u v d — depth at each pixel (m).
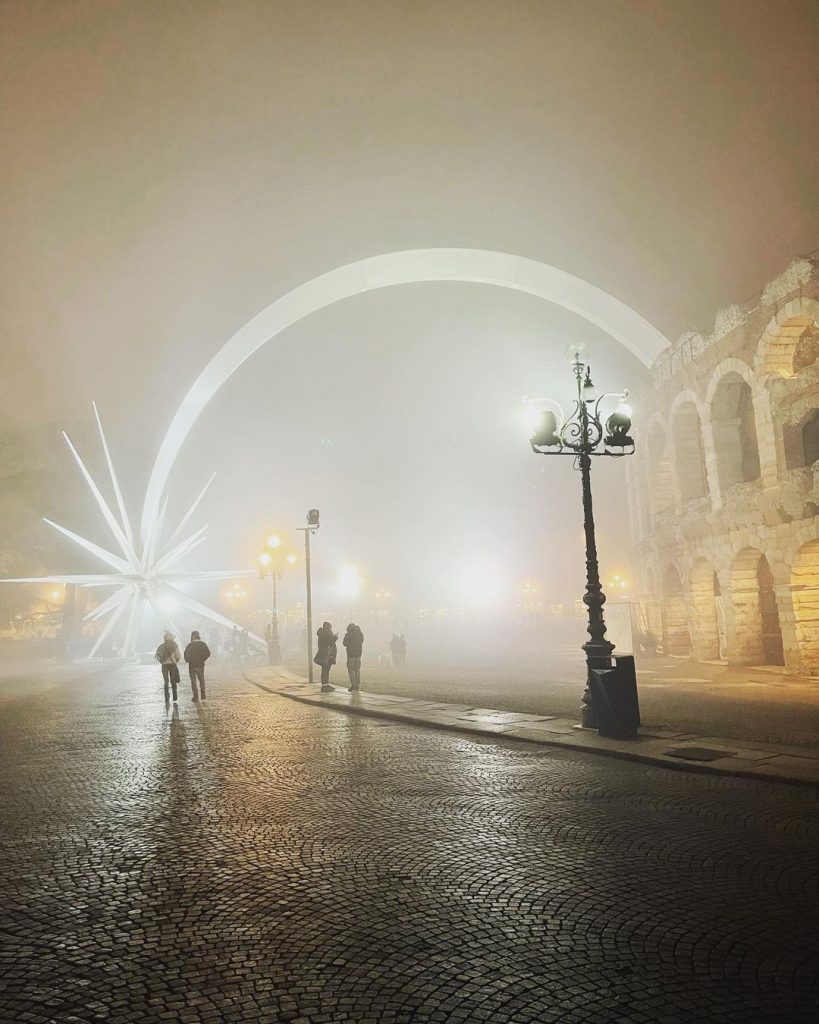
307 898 5.15
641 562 37.41
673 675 23.31
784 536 22.06
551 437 12.72
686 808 7.32
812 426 22.61
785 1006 3.46
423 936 4.43
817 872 5.36
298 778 9.38
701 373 27.77
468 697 18.17
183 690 23.84
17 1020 3.56
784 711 13.91
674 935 4.32
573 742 10.95
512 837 6.50
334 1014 3.52
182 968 4.09
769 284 22.50
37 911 5.04
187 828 7.16
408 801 8.00
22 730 15.13
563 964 3.98
